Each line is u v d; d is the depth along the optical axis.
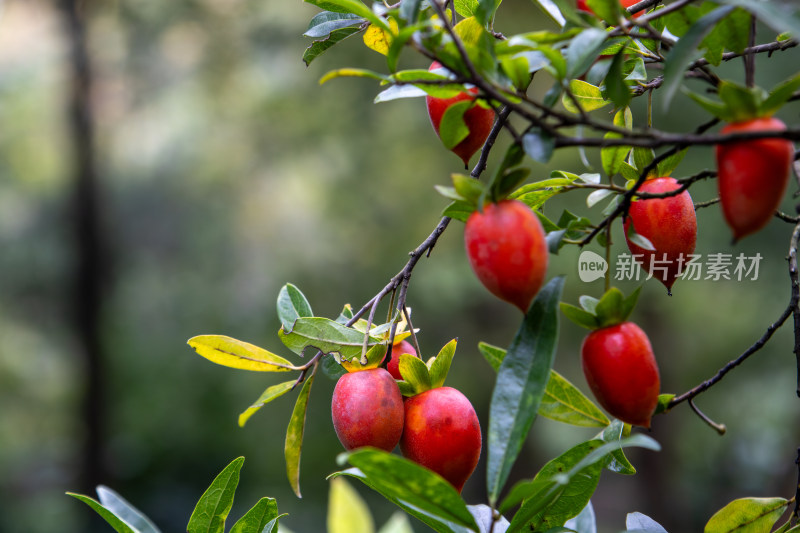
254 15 10.59
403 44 1.04
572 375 9.44
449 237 9.38
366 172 9.95
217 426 10.70
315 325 1.38
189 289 11.30
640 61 1.52
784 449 9.16
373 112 9.95
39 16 11.47
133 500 10.43
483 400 9.66
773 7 0.88
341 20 1.52
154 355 10.92
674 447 9.48
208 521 1.40
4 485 11.03
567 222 1.31
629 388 1.14
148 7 10.59
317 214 10.70
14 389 11.80
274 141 10.84
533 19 7.98
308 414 10.33
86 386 10.65
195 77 11.07
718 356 8.72
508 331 9.66
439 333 9.67
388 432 1.29
